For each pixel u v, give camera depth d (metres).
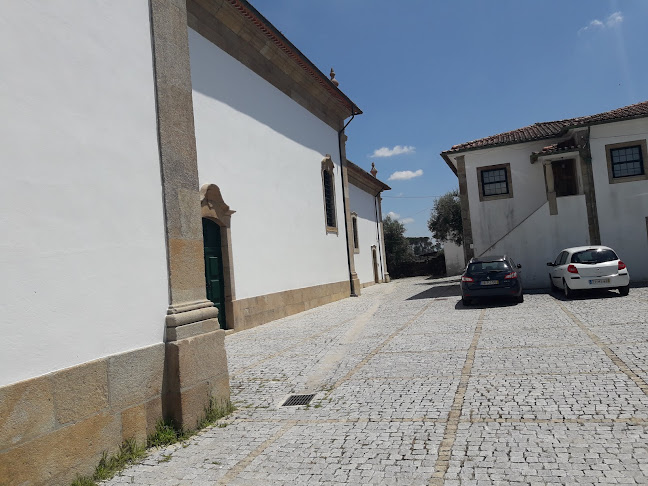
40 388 3.58
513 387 5.63
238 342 11.02
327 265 19.75
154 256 5.00
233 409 5.83
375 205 35.16
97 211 4.33
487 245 20.88
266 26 14.02
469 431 4.43
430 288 24.02
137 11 5.10
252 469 4.05
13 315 3.47
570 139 19.97
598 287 13.45
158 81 5.29
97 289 4.25
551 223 18.83
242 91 13.83
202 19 12.09
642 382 5.33
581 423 4.34
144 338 4.75
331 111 21.30
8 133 3.58
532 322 10.20
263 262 14.33
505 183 20.81
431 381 6.28
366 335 10.55
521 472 3.53
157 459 4.36
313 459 4.15
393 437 4.48
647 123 18.16
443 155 21.55
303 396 6.25
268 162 15.14
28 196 3.69
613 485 3.22
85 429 3.95
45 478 3.56
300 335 11.30
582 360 6.55
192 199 5.65
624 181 18.34
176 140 5.48
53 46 4.03
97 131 4.41
